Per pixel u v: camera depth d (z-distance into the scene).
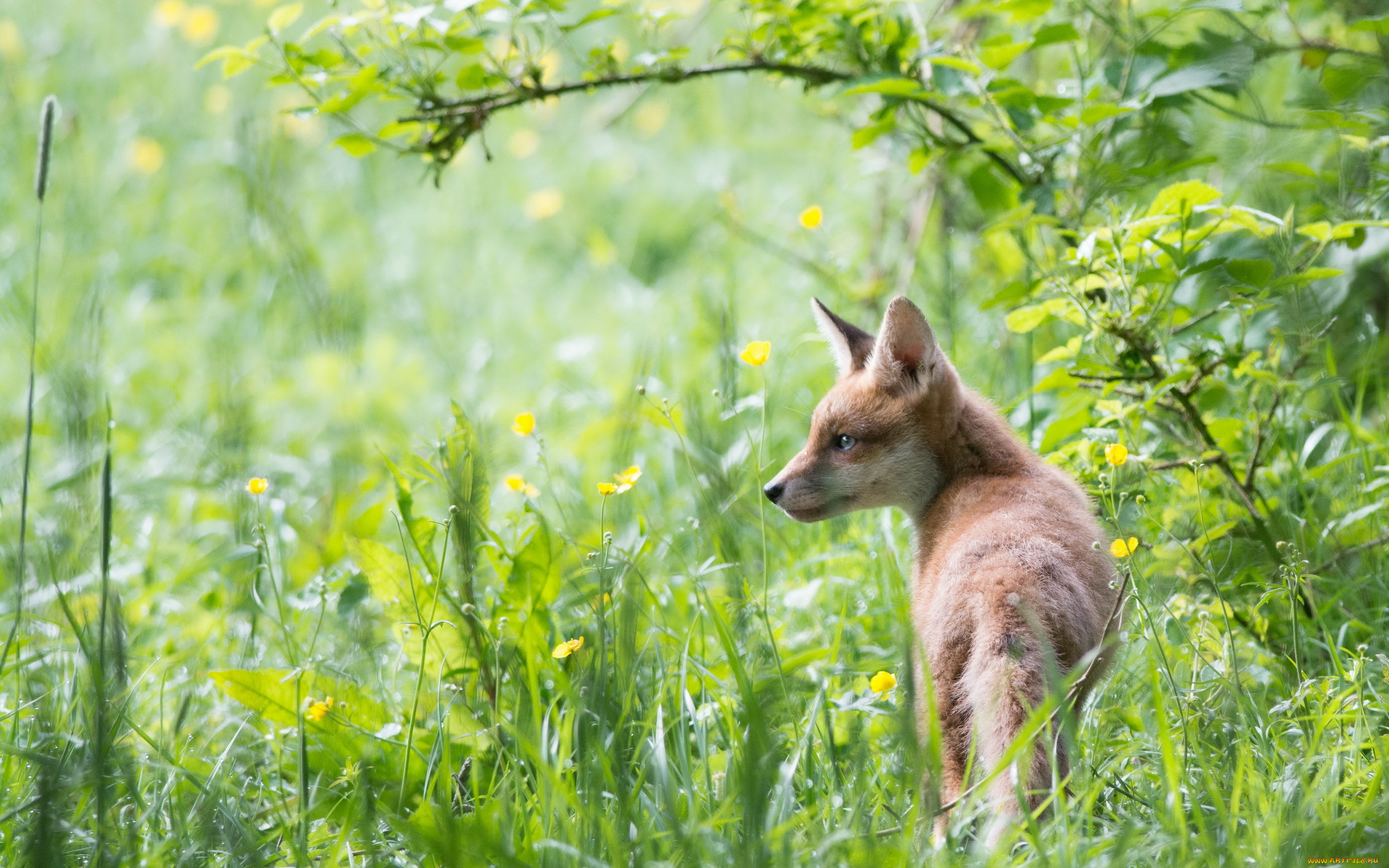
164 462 12.98
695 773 7.17
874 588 9.76
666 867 5.78
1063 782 6.23
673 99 22.78
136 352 15.72
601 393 14.03
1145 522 8.99
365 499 12.63
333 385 14.37
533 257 19.45
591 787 6.30
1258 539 9.13
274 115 19.31
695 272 17.02
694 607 9.59
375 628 9.76
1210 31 10.83
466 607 7.73
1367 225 8.70
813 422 9.37
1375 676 7.68
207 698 8.70
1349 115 10.02
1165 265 8.78
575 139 22.53
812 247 15.56
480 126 10.69
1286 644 8.59
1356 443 9.84
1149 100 9.62
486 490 8.83
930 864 5.93
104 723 6.68
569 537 9.09
